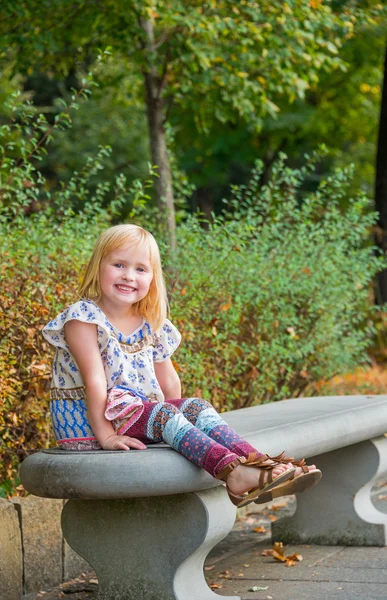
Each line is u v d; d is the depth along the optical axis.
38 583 3.77
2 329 4.19
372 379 7.59
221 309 5.41
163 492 3.04
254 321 5.93
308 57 7.70
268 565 4.12
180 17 6.95
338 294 6.48
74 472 3.01
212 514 3.25
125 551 3.34
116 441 3.12
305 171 6.57
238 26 7.25
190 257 5.50
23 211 5.15
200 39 7.65
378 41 12.52
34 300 4.46
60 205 5.56
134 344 3.37
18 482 4.52
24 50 8.03
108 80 8.91
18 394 4.41
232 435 3.19
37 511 3.79
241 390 5.89
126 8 7.17
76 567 3.99
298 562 4.16
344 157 18.38
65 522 3.44
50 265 4.76
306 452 3.71
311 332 6.39
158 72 8.05
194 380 5.10
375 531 4.38
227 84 8.05
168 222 6.34
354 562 4.11
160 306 3.43
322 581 3.81
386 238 10.58
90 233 5.46
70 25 8.03
